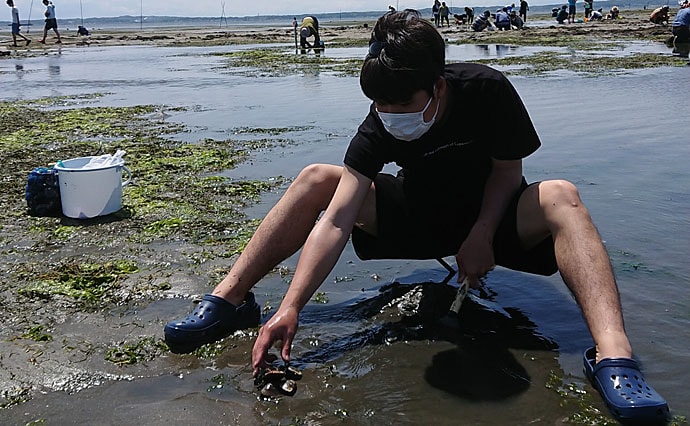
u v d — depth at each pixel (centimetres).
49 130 882
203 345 297
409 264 391
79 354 290
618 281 347
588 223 279
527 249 315
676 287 339
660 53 1900
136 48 3459
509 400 252
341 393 259
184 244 428
